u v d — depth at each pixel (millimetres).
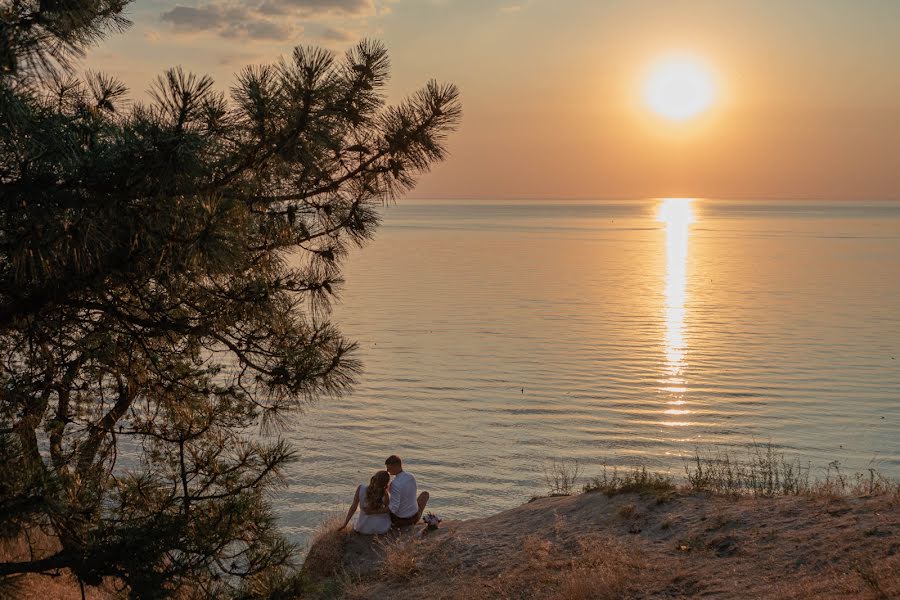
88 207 4812
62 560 6203
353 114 5555
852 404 40906
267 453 7238
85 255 5219
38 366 6254
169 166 4691
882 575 5836
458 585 8117
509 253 164125
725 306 82875
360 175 6262
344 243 6582
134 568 6219
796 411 39562
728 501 8742
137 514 6789
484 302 85688
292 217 6172
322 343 6867
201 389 6879
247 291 6199
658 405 40812
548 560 8094
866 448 33188
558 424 37188
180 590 6605
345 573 9344
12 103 4215
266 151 5344
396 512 10719
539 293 95000
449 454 32188
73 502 6109
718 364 51938
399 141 6004
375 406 39281
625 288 100812
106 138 4766
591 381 46844
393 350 56312
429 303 84188
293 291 6645
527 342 60562
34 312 5707
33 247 4816
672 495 9172
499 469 30547
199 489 7051
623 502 9344
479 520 10602
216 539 6715
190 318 6324
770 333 64625
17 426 5926
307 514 23750
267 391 6926
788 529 7418
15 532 5637
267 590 7016
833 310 78938
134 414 7156
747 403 41250
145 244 5336
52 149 4652
